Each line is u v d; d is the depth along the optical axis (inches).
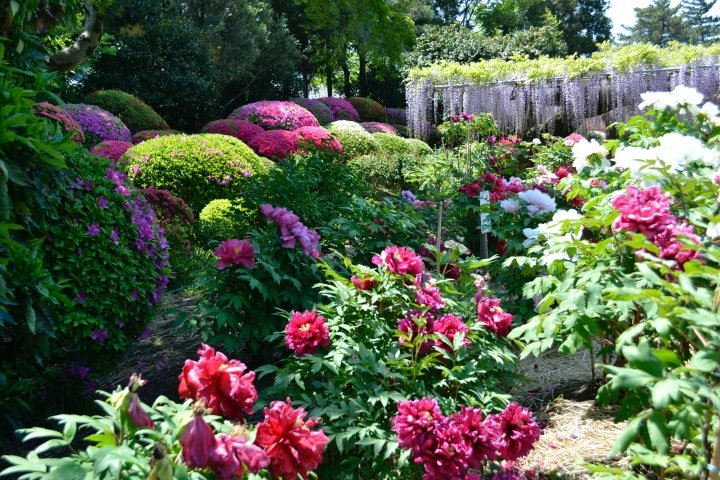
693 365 46.3
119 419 48.3
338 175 168.6
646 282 69.6
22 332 99.8
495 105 307.3
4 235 92.0
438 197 199.8
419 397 83.5
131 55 581.0
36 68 115.9
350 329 92.6
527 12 1331.2
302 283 130.7
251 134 503.2
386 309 95.9
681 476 78.7
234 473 46.9
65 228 120.6
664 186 84.0
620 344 54.3
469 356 95.0
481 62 313.6
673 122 116.9
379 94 903.7
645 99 117.3
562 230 90.7
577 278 87.4
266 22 749.3
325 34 848.3
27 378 111.8
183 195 298.0
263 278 125.3
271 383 129.7
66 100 519.2
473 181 215.6
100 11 179.6
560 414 105.4
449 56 734.5
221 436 48.4
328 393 84.4
